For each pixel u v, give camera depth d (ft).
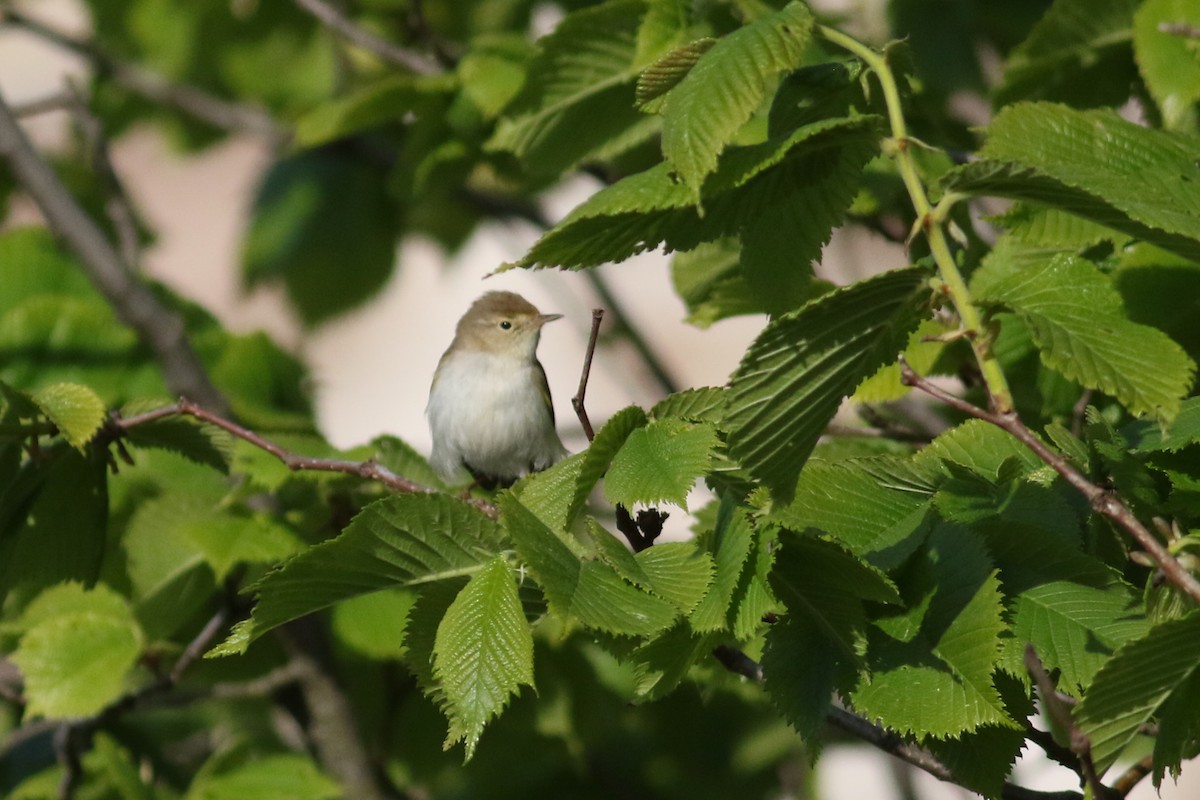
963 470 18.71
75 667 33.65
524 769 41.68
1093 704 15.85
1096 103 29.40
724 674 26.53
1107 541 18.47
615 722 40.78
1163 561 15.79
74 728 36.11
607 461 17.54
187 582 34.14
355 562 16.74
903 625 17.21
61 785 36.09
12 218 51.75
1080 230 20.53
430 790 40.06
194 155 57.82
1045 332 16.49
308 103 50.72
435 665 16.17
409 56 41.50
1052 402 26.08
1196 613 15.26
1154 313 23.71
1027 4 39.78
